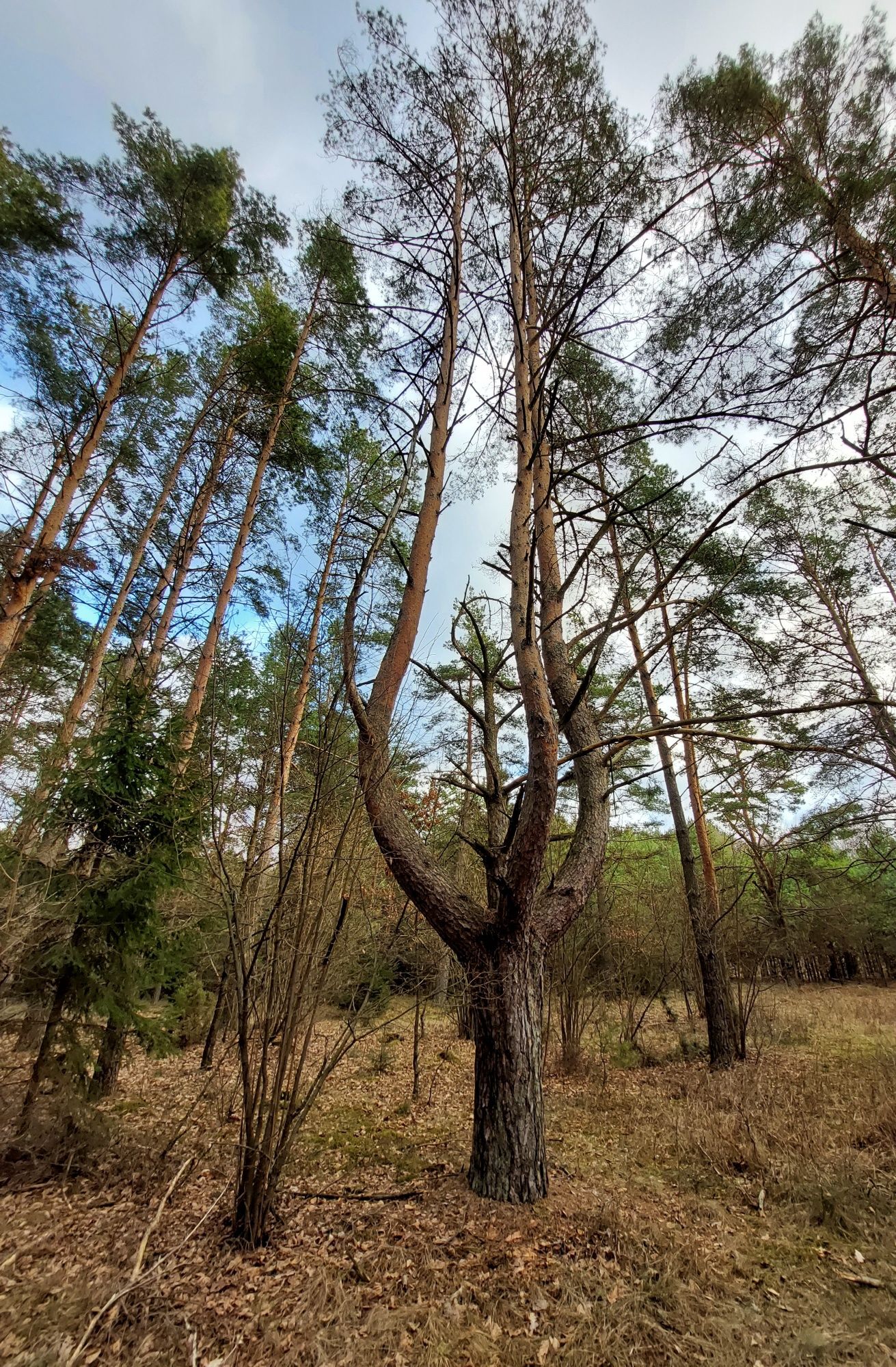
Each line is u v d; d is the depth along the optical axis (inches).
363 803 164.9
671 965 443.8
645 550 197.5
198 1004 282.7
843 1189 147.3
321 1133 217.5
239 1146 133.0
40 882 177.9
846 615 420.2
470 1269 116.5
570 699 201.5
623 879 487.2
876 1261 120.3
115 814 206.4
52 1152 167.2
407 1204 144.3
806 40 219.0
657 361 232.1
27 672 350.6
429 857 167.0
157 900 201.0
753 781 443.2
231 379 410.3
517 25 203.6
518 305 222.5
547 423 190.7
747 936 422.3
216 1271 117.3
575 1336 97.8
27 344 337.7
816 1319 102.0
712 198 215.5
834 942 764.6
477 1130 150.6
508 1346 96.0
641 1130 210.8
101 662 343.3
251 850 155.5
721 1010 335.6
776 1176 159.8
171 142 325.1
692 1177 165.3
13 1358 91.1
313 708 202.1
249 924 153.9
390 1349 95.1
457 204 227.1
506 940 154.8
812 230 217.2
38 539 294.8
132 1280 80.4
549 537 224.2
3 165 294.5
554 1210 137.5
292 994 137.6
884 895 673.6
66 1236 133.1
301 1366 92.1
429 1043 400.8
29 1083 177.2
